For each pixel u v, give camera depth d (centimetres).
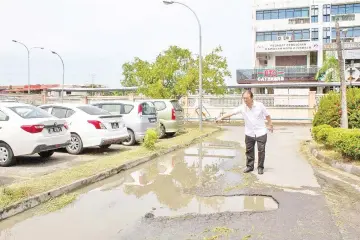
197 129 2036
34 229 493
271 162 988
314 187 694
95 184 756
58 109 1130
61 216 547
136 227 495
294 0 4134
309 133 1958
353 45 3812
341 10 4006
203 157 1112
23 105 956
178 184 751
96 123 1066
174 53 2312
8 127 882
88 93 5369
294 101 2908
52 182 694
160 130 1614
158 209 579
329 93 1330
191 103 3014
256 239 440
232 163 984
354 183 729
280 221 504
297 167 908
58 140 940
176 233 468
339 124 1204
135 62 2531
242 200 623
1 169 853
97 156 1061
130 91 4519
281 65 4334
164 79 2238
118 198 649
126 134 1165
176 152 1219
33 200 590
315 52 4209
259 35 4284
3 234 476
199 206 591
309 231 465
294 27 4144
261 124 819
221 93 2322
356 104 1195
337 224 491
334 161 912
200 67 1941
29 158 1015
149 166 961
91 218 537
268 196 645
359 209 557
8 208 540
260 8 4259
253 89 4175
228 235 455
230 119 2961
